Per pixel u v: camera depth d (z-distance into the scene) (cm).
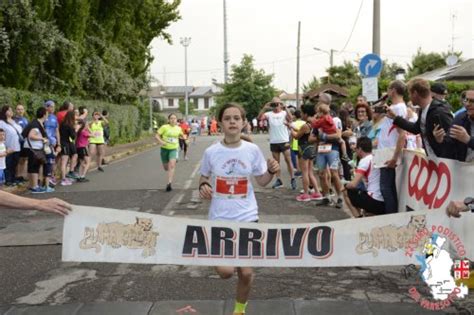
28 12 1761
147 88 3822
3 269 655
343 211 962
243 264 443
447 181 524
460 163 502
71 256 429
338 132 992
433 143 570
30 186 1272
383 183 673
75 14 2239
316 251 444
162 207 1045
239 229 443
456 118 585
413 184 612
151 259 438
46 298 554
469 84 1914
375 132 745
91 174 1670
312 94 2742
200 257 443
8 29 1773
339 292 559
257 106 5938
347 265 445
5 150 1248
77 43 2238
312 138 1003
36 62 1916
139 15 3456
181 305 527
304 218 905
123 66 3077
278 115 1230
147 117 5544
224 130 454
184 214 970
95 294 564
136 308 521
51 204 414
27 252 727
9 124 1277
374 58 1276
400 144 646
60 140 1415
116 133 3133
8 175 1316
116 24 3017
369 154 698
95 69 2666
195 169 1780
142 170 1772
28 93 1762
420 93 575
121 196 1194
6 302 544
